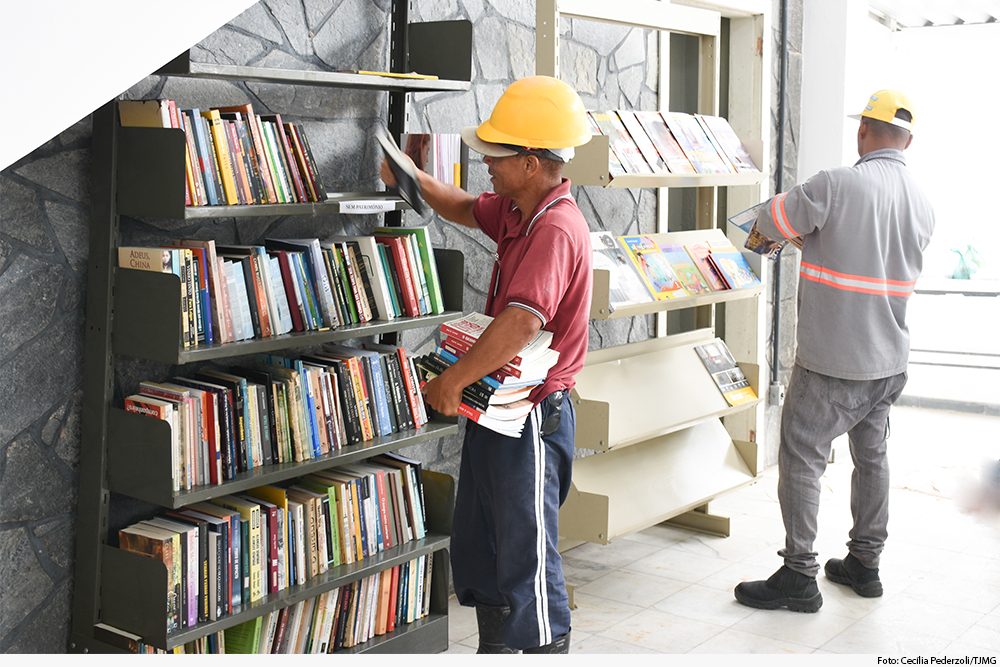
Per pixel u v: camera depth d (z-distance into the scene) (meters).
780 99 4.66
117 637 2.11
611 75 3.74
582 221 2.25
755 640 2.78
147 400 2.08
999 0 6.57
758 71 4.07
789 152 4.83
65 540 2.21
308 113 2.64
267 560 2.26
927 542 3.63
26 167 2.06
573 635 2.80
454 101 3.09
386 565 2.48
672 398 3.35
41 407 2.13
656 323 4.13
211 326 2.12
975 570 3.34
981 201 7.92
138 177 2.04
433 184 2.58
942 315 6.99
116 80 1.61
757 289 3.62
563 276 2.15
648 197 4.00
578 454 3.91
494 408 2.13
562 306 2.27
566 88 2.24
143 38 1.63
